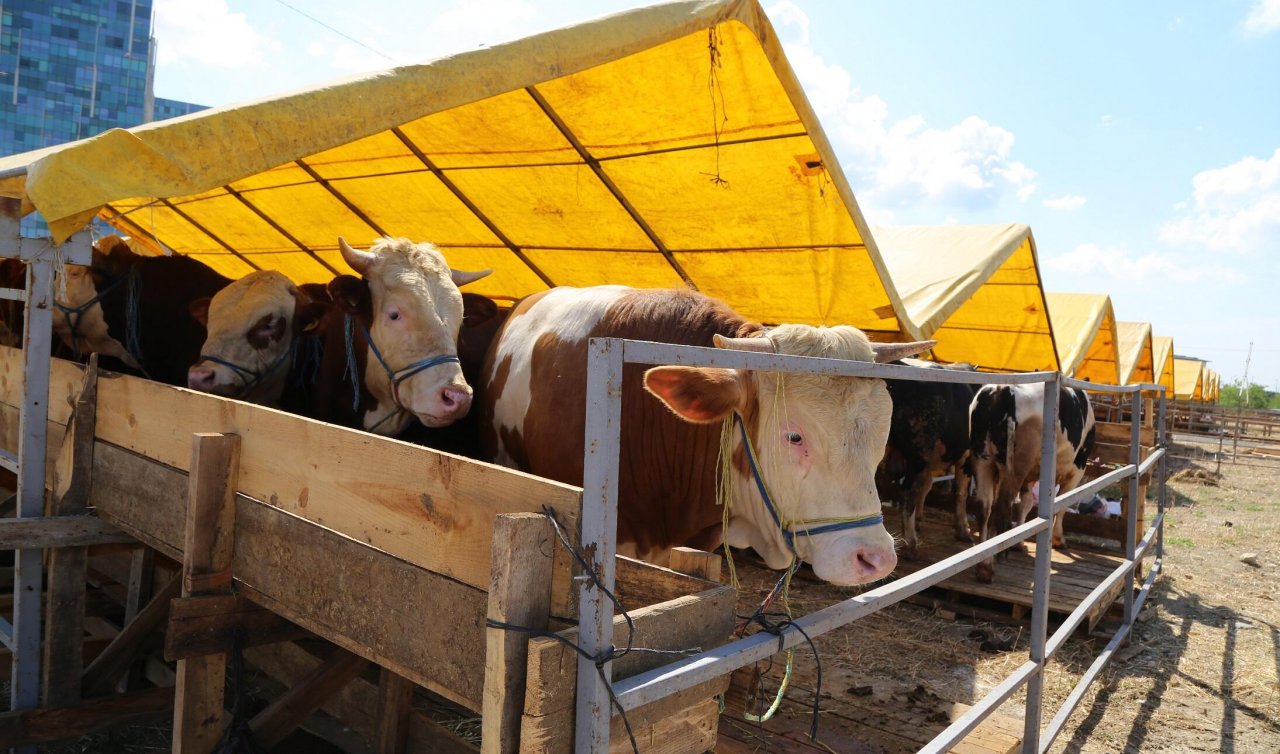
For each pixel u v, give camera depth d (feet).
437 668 6.39
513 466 12.65
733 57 14.28
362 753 12.25
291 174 19.66
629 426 11.15
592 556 5.09
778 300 21.79
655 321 10.98
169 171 9.31
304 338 15.99
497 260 23.82
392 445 6.86
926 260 28.73
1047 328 34.53
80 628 11.47
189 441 9.49
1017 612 22.56
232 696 14.28
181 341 17.31
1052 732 14.48
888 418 9.29
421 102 11.29
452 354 13.19
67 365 11.94
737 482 9.89
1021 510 29.37
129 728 14.10
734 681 12.73
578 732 5.19
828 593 24.32
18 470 11.63
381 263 13.38
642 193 18.51
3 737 10.82
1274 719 18.15
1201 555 35.22
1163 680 20.06
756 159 16.53
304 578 7.87
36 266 10.86
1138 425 21.77
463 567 6.17
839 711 15.56
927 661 19.60
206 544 8.64
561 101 15.38
